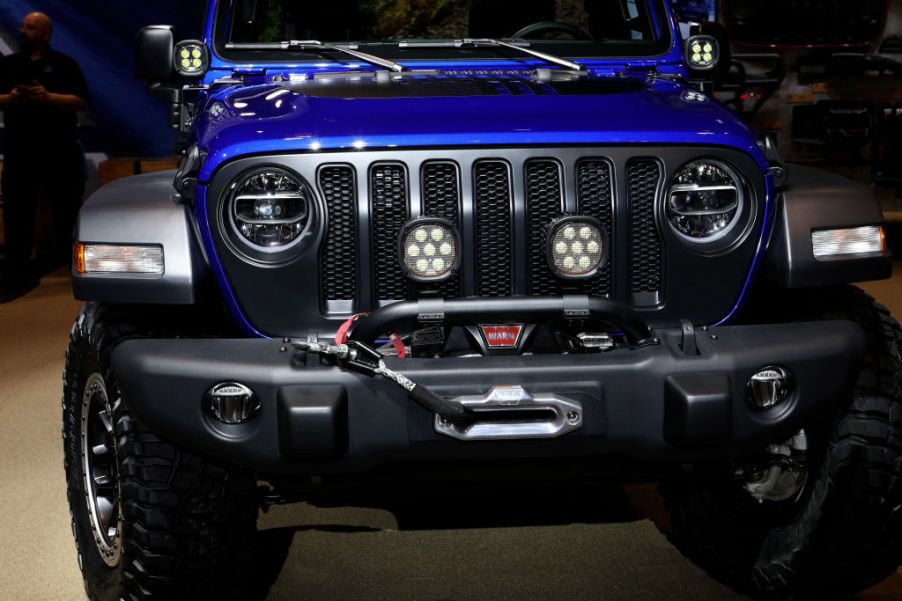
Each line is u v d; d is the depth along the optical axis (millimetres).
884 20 7262
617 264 2648
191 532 2676
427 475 2561
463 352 2609
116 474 2889
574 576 3172
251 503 2791
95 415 3045
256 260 2594
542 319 2498
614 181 2625
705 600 3016
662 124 2672
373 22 3658
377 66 3531
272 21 3650
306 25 3654
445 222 2531
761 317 3057
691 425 2436
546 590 3078
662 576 3172
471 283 2623
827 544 2793
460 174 2598
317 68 3557
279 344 2504
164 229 2635
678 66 3672
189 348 2492
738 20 7211
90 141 10344
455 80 3207
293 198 2568
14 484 4055
